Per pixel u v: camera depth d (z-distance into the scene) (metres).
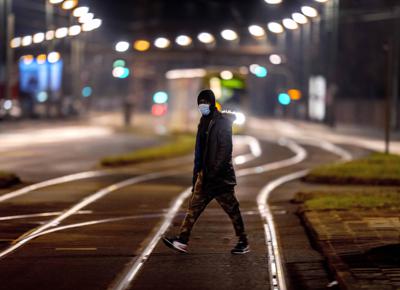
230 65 143.00
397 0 123.62
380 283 15.48
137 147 74.12
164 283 16.84
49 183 39.97
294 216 28.47
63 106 164.12
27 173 45.69
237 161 59.69
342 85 153.12
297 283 16.91
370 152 70.25
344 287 15.46
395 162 48.72
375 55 135.25
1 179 37.59
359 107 144.62
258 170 51.47
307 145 81.00
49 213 28.61
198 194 19.77
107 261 19.27
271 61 140.88
